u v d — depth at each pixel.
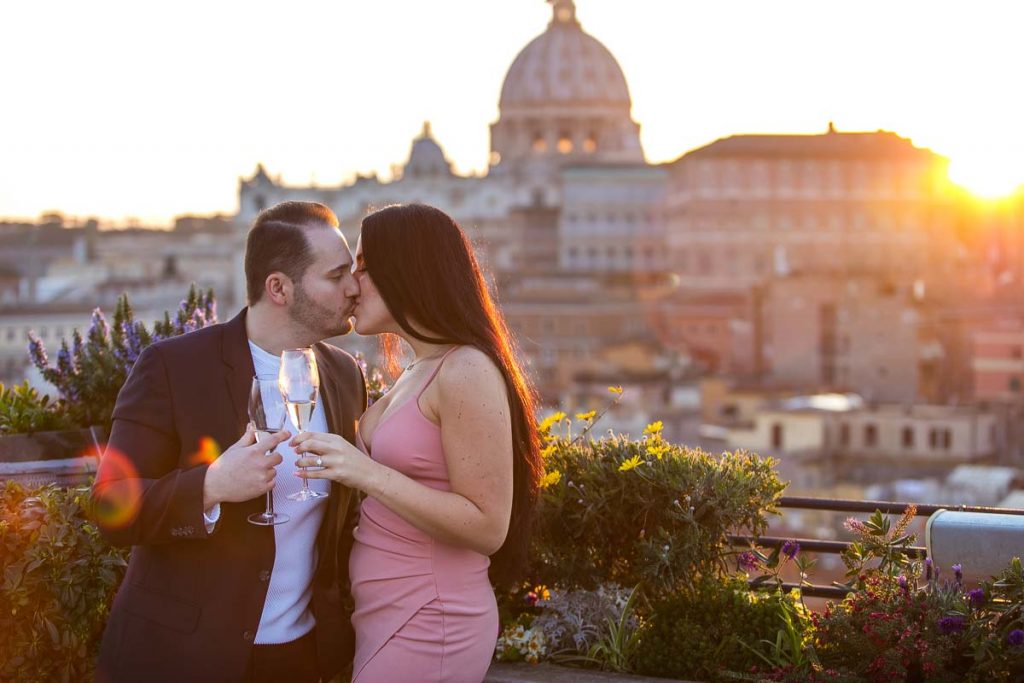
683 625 5.29
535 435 4.54
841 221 157.38
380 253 4.37
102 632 5.21
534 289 128.25
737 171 156.50
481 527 4.28
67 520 4.89
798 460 74.75
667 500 5.41
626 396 92.56
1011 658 4.73
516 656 5.41
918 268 152.88
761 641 5.22
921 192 157.75
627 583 5.66
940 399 107.06
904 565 5.28
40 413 5.95
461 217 179.00
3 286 186.12
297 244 4.49
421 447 4.36
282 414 4.29
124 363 6.22
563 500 5.44
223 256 199.38
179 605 4.41
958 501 67.38
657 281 134.12
